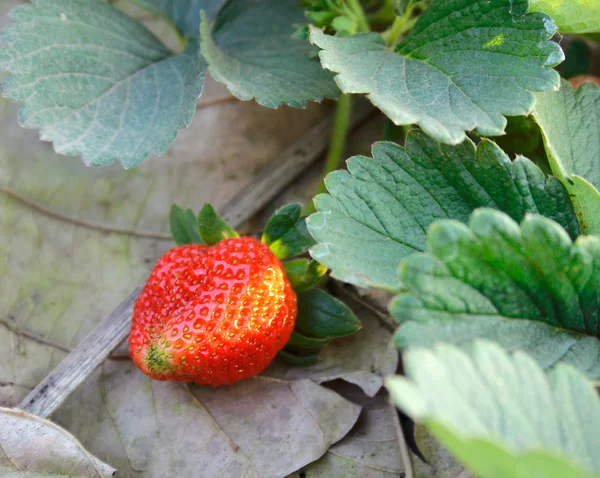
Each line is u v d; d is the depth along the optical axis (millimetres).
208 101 266
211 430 209
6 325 227
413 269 158
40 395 211
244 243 204
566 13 198
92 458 195
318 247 178
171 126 207
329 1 220
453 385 145
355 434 210
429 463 203
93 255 242
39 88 211
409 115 184
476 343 151
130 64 225
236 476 202
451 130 183
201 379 205
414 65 201
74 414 214
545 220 164
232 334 198
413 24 217
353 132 262
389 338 224
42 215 245
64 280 237
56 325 230
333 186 188
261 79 217
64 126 210
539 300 168
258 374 217
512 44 193
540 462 132
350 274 174
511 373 150
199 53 226
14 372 221
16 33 214
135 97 219
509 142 222
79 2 227
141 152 204
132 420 212
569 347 170
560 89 207
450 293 160
